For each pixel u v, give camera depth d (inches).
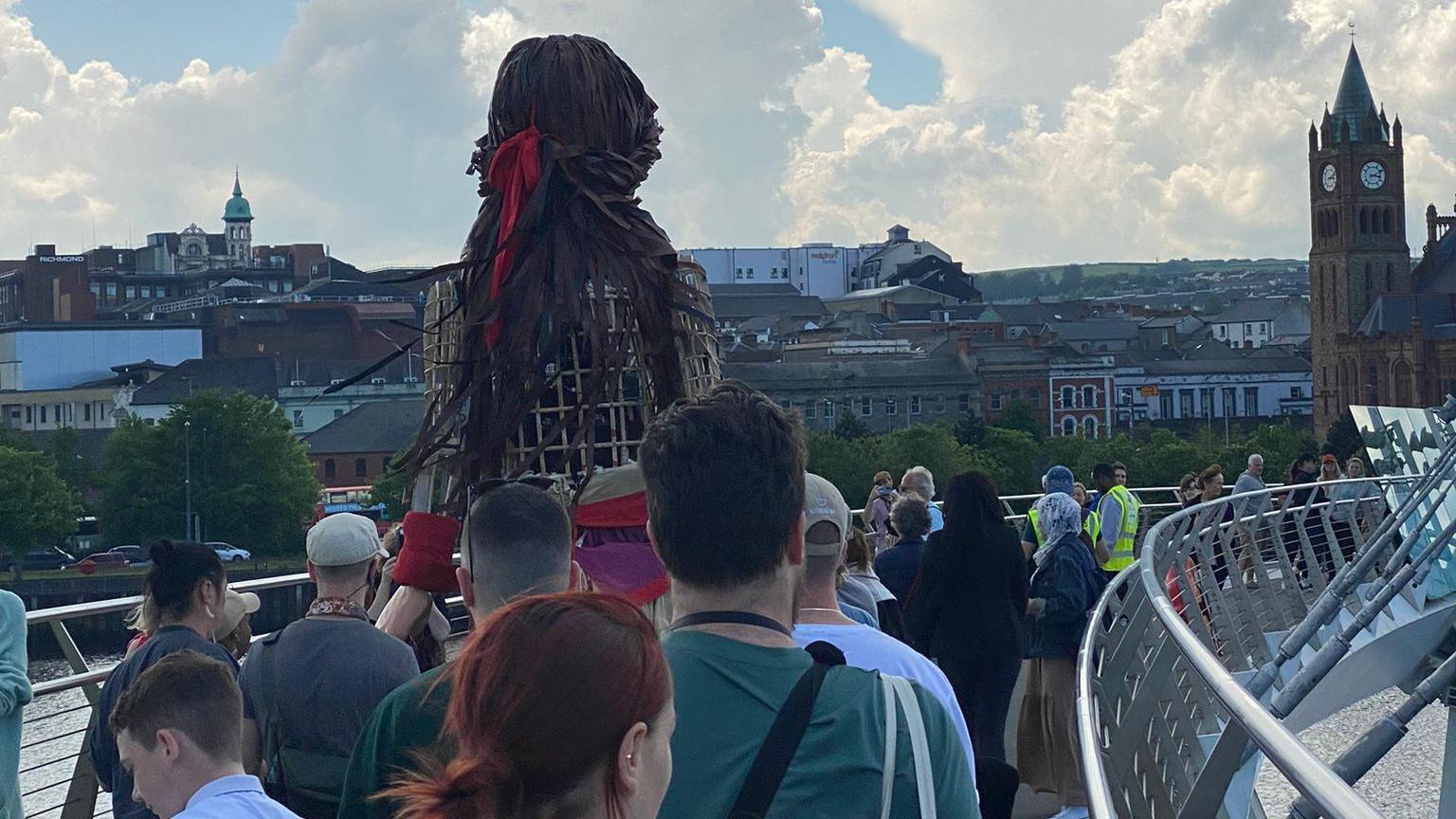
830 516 133.8
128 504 3782.0
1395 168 6692.9
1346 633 299.4
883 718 86.7
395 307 6166.3
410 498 168.4
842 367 5743.1
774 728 85.1
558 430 159.0
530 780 65.8
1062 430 5944.9
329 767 148.6
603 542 156.2
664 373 165.6
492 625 68.6
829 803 83.8
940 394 5802.2
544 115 161.5
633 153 165.5
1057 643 288.5
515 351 157.8
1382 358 6505.9
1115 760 196.2
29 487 3705.7
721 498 89.0
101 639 1139.9
